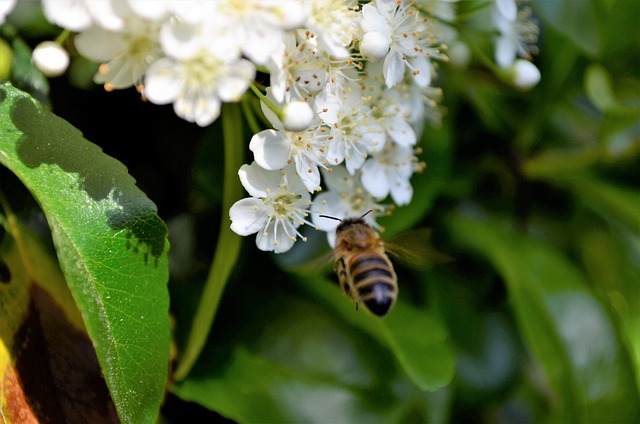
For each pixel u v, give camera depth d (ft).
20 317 0.56
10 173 0.58
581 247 0.77
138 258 0.55
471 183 0.73
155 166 0.68
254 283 0.66
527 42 0.71
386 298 0.58
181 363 0.61
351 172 0.59
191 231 0.66
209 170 0.65
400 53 0.59
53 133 0.55
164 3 0.51
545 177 0.75
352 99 0.59
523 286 0.69
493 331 0.70
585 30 0.70
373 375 0.65
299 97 0.56
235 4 0.52
